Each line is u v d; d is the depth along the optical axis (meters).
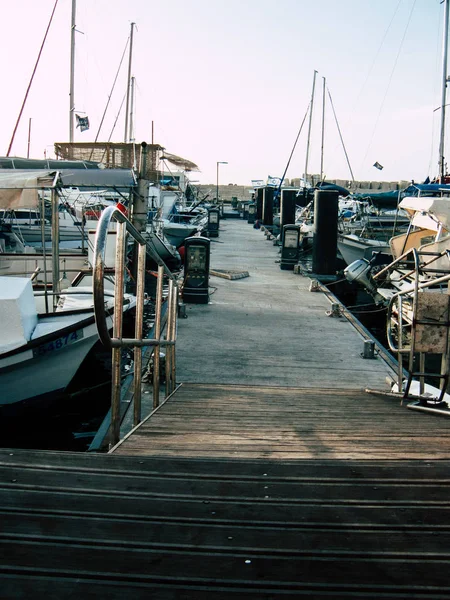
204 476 3.07
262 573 2.14
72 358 9.82
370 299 22.98
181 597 1.97
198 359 10.49
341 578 2.13
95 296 3.59
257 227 44.59
